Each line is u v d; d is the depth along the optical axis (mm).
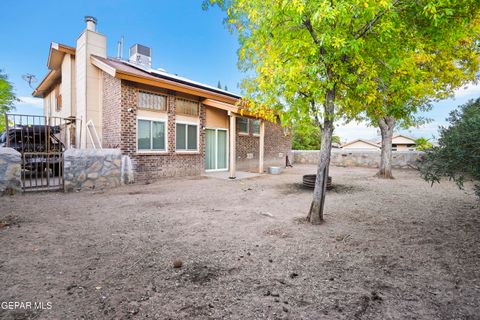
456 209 5965
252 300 2420
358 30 4195
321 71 4035
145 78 9859
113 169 9180
